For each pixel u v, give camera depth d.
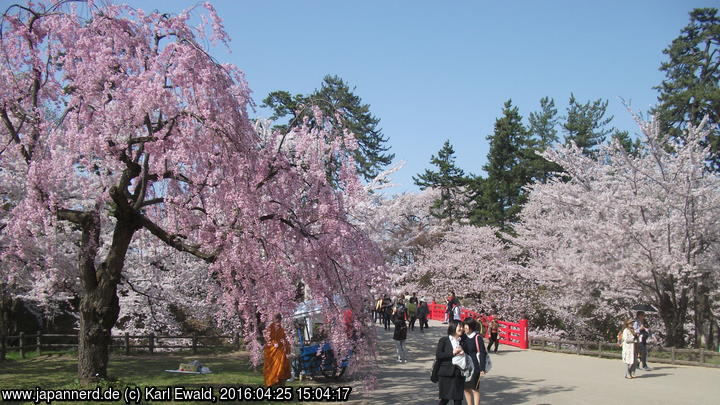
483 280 30.05
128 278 16.50
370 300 10.37
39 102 10.13
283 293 9.70
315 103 10.85
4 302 18.16
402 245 27.53
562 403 10.79
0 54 9.45
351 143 10.44
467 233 33.53
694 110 27.62
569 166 21.84
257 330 10.65
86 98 8.84
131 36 9.48
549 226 25.55
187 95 8.98
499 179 41.25
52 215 9.34
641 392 11.95
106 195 9.28
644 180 18.91
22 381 11.27
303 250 9.98
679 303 18.95
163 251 15.51
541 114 52.31
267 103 24.12
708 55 31.53
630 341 14.16
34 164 8.95
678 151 17.97
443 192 41.69
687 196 16.88
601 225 17.92
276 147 11.83
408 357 18.56
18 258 12.15
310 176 10.25
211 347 19.25
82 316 9.79
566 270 20.22
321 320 12.86
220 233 9.02
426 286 36.31
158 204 10.98
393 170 23.08
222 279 10.19
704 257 17.69
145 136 9.14
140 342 19.22
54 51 9.76
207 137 9.09
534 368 16.22
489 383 13.47
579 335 22.78
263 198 9.88
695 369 15.57
